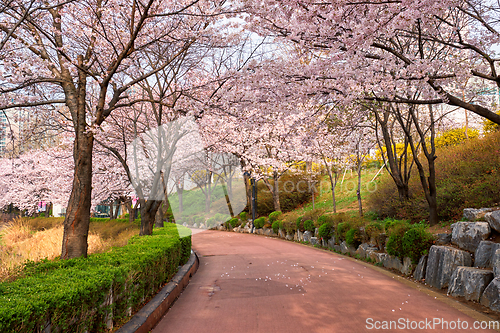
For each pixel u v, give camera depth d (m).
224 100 8.68
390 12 5.57
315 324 4.67
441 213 9.85
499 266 5.17
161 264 6.36
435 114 15.62
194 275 9.13
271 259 11.27
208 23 8.52
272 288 7.01
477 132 18.97
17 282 3.58
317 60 7.00
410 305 5.41
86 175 6.91
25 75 7.26
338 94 7.15
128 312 4.54
